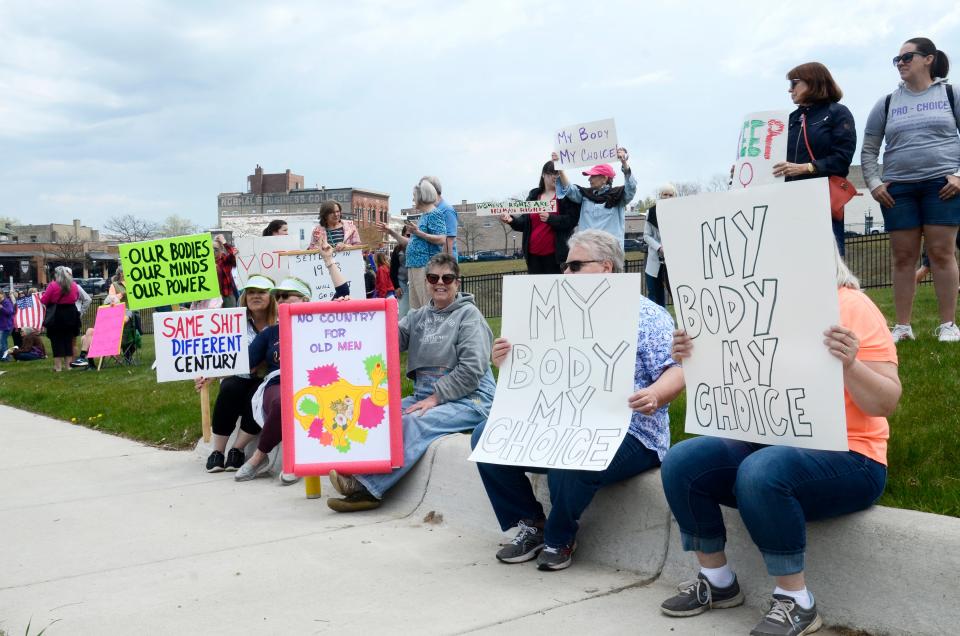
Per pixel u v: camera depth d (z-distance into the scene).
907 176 6.85
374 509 5.34
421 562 4.22
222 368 6.53
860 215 34.00
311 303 5.47
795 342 3.06
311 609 3.61
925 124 6.71
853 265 18.67
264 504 5.54
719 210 3.24
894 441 4.36
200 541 4.71
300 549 4.50
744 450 3.35
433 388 5.55
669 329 4.01
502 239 64.19
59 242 102.88
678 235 3.38
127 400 10.15
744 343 3.21
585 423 3.92
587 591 3.72
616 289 3.96
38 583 4.07
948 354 6.25
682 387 3.80
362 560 4.28
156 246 7.05
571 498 3.85
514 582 3.88
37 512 5.50
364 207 90.44
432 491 5.14
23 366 18.06
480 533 4.73
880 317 3.14
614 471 3.88
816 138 5.97
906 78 6.74
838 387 2.96
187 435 7.75
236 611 3.61
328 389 5.40
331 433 5.35
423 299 9.74
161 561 4.36
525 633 3.27
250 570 4.16
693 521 3.35
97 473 6.68
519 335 4.19
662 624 3.30
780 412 3.11
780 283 3.08
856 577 3.13
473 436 4.31
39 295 20.12
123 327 16.67
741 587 3.48
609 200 8.34
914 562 2.98
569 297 4.06
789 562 3.06
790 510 3.02
